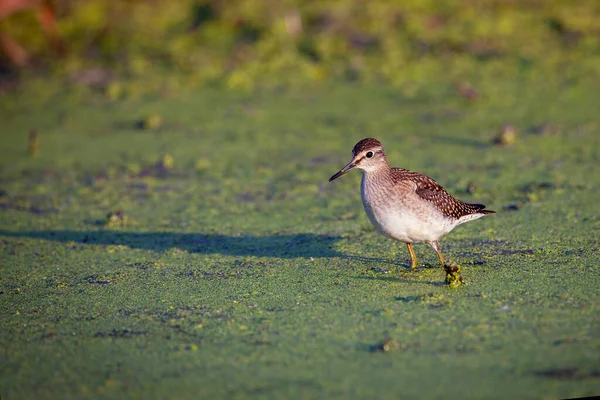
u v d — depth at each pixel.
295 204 15.07
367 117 19.81
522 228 12.98
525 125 18.66
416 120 19.47
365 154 11.16
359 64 22.66
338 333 9.56
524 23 24.19
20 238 13.98
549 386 8.30
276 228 13.83
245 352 9.24
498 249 12.14
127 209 15.26
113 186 16.58
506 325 9.52
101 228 14.29
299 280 11.35
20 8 24.55
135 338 9.73
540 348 8.98
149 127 20.05
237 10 25.03
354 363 8.88
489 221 13.44
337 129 19.27
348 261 12.04
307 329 9.71
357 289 10.85
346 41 23.64
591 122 18.56
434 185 11.27
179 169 17.38
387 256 12.18
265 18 24.59
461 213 11.40
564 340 9.10
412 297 10.47
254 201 15.34
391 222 11.02
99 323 10.21
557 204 14.02
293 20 24.47
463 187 15.16
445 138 18.25
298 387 8.48
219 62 23.52
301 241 13.12
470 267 11.43
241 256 12.57
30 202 15.94
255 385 8.55
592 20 24.14
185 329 9.91
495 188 15.08
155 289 11.30
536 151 17.06
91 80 23.50
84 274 12.10
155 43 24.97
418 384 8.43
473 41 23.39
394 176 11.15
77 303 10.92
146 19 25.94
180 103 21.61
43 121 21.08
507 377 8.46
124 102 21.92
